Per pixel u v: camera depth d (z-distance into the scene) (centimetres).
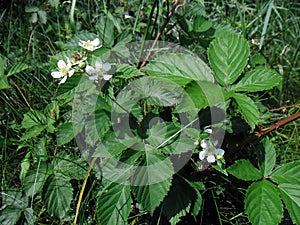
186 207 54
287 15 98
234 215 62
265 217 50
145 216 58
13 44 87
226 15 94
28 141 65
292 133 73
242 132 61
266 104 76
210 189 61
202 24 70
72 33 85
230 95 51
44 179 57
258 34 91
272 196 51
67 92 52
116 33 79
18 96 74
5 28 91
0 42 83
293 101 82
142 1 76
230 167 53
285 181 53
